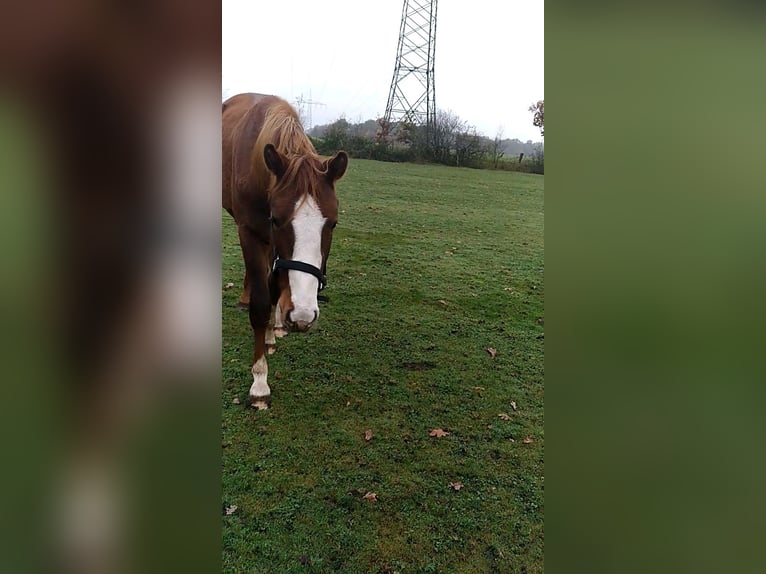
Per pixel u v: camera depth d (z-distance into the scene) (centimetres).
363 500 188
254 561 170
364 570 172
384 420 212
